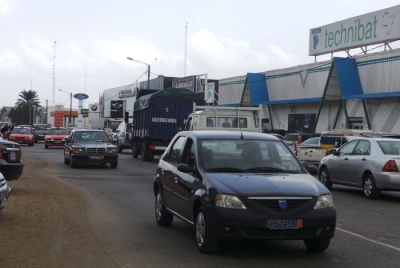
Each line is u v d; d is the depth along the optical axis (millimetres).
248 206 7480
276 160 8930
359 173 15852
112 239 9156
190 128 22203
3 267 7105
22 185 16266
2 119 150375
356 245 9008
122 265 7414
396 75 30422
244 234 7480
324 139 23875
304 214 7535
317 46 38406
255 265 7500
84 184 17859
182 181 8977
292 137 29828
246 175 8258
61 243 8688
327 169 17812
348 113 33875
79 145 24047
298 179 8211
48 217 11039
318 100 35969
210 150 8852
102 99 90312
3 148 12516
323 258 7984
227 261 7691
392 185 14711
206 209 7793
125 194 15305
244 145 9055
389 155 15047
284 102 39438
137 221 10938
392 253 8461
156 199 10695
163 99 27828
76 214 11617
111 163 24359
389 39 31531
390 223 11367
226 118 21219
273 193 7570
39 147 45438
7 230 9508
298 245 8805
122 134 39062
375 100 31719
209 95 51469
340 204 14312
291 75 40219
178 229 10094
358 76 33562
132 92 76812
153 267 7332
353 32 34656
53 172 21938
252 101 42969
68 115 99625
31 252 7988
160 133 27938
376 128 31547
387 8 31672
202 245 8055
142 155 29312
